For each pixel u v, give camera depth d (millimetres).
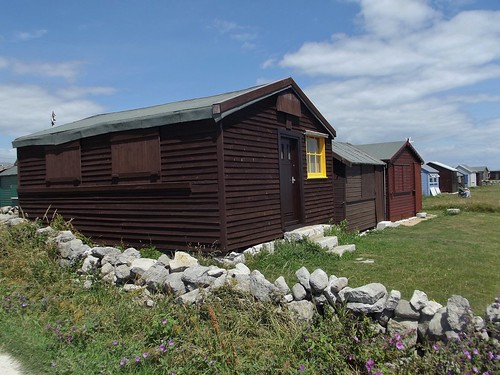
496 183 78750
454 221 18219
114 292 6332
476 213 21641
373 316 4770
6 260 7844
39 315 5758
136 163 8906
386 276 7309
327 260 8539
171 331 4906
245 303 5320
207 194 7953
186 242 8273
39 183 11094
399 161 19109
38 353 4656
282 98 9742
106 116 12055
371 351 4180
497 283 6914
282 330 4824
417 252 9703
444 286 6699
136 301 5914
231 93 10148
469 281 6973
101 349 4750
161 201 8625
